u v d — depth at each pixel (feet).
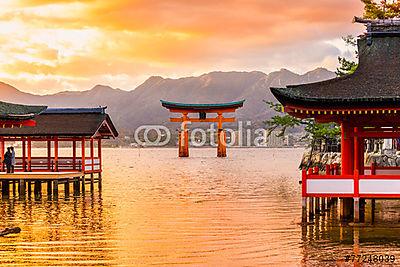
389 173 111.04
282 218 112.68
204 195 161.68
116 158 558.97
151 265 76.43
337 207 122.62
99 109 167.73
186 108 484.74
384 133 97.91
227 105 487.20
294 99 92.32
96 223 108.58
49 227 104.12
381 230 95.55
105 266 75.97
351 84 96.43
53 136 161.68
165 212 123.95
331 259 77.82
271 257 79.61
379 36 103.91
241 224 105.70
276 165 367.04
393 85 94.94
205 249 85.05
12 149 156.66
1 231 96.78
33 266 76.13
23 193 151.94
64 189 166.81
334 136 222.89
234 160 472.85
